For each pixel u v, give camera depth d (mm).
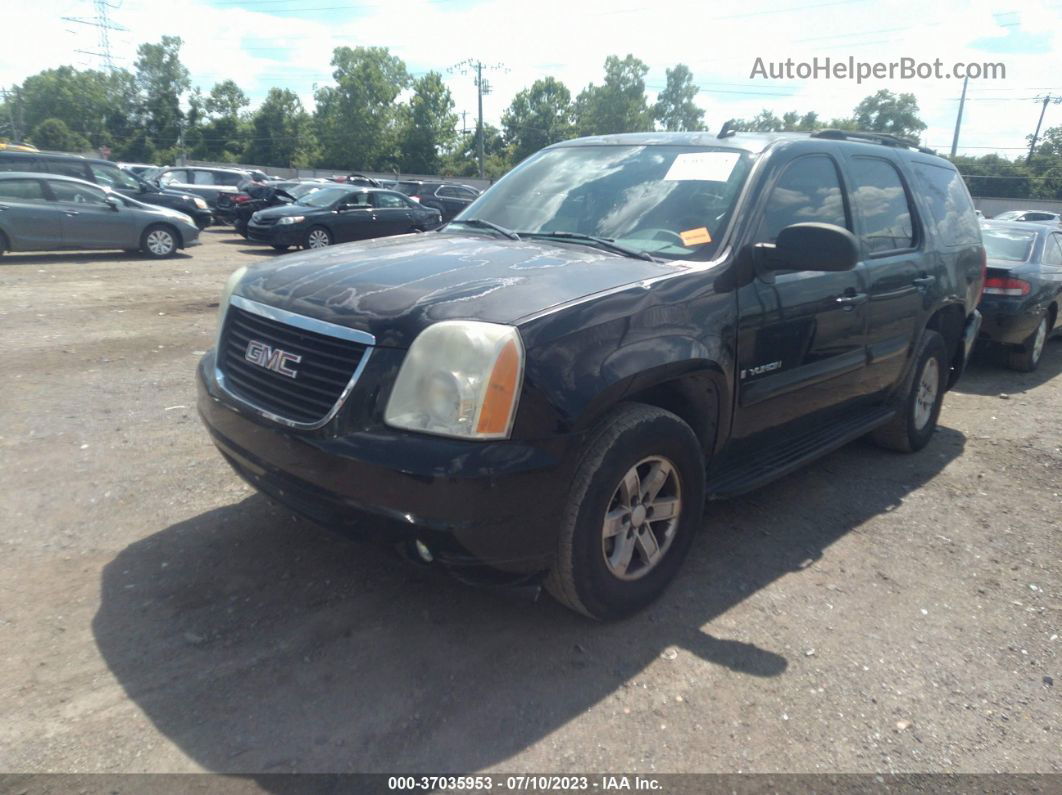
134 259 14789
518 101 83125
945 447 5766
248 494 4227
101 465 4559
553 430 2682
